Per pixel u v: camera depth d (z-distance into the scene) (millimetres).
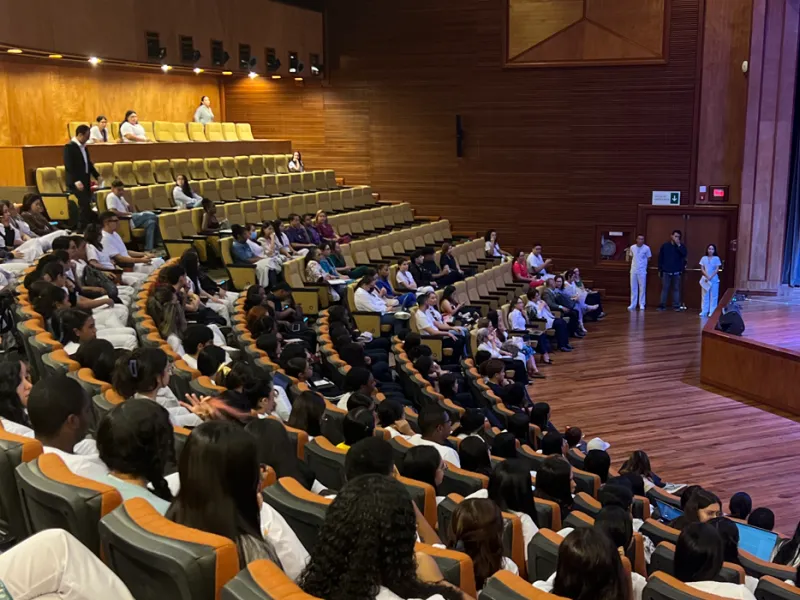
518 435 6371
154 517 1667
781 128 14617
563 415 9445
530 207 16062
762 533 5285
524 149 15938
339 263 11883
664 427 9078
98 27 11562
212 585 1530
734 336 10383
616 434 8844
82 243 7188
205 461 1753
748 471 7863
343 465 3295
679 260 14992
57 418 2408
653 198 15344
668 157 15195
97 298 6594
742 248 15000
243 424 3160
